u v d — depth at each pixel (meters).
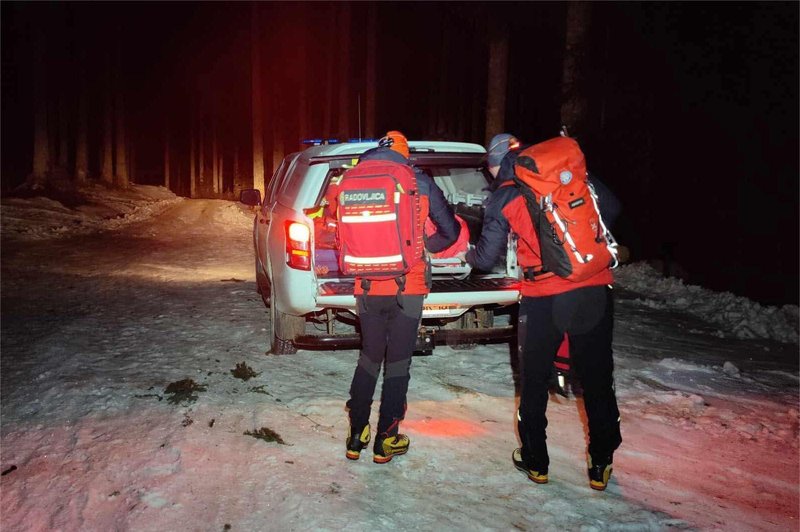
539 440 4.26
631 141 20.33
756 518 4.10
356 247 4.23
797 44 20.62
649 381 6.50
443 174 7.53
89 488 4.25
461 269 6.21
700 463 4.80
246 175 74.00
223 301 9.60
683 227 22.72
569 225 3.78
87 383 6.12
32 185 34.97
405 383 4.50
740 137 22.62
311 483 4.25
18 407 5.70
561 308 3.97
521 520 3.93
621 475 4.55
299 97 42.00
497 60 19.88
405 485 4.28
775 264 22.83
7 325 8.46
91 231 21.66
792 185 22.56
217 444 4.79
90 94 47.69
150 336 7.74
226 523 3.82
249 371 6.34
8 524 3.96
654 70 21.14
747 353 7.80
